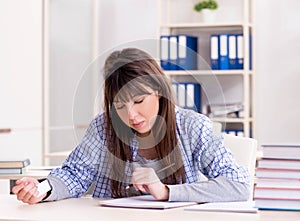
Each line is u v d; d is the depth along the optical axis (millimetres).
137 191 2211
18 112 5113
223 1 6160
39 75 5457
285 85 6035
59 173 2248
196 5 6027
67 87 5930
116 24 6426
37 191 2094
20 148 5129
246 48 5812
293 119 6012
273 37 6059
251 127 6012
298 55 6008
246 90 5801
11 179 3338
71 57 5980
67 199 2195
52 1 5664
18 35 5125
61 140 5781
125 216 1817
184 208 1929
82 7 6168
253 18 5910
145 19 6367
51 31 5637
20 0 5160
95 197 2273
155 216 1815
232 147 2645
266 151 1843
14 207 2010
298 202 1787
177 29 6234
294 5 6016
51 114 5633
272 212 1777
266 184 1822
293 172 1813
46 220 1760
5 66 4930
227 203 2031
